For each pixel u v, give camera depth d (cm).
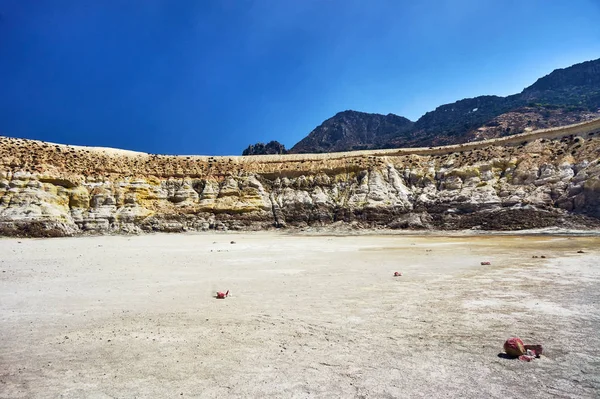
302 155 9050
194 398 693
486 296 1452
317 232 6662
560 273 1909
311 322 1173
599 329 1021
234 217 7262
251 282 1898
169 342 1019
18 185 6078
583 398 654
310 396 690
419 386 719
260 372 810
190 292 1669
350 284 1792
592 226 4950
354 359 870
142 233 6519
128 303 1473
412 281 1831
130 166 7750
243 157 8969
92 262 2733
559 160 6175
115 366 860
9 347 995
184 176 7962
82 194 6638
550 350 881
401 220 6631
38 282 1936
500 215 5847
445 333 1031
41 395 722
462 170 7012
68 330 1138
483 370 786
